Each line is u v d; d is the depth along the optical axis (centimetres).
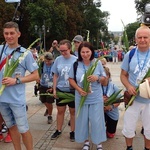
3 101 351
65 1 4759
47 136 500
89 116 404
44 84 570
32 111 672
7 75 342
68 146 454
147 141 394
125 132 391
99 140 407
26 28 4406
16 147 385
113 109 470
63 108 484
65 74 467
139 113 381
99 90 402
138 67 363
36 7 4031
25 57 352
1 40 3603
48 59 561
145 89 343
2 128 504
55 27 4291
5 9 3769
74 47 555
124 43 459
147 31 356
